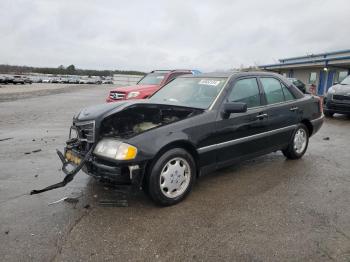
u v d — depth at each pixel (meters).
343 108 11.58
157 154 3.66
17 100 20.30
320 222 3.38
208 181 4.62
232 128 4.39
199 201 3.91
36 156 5.99
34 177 4.78
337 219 3.45
